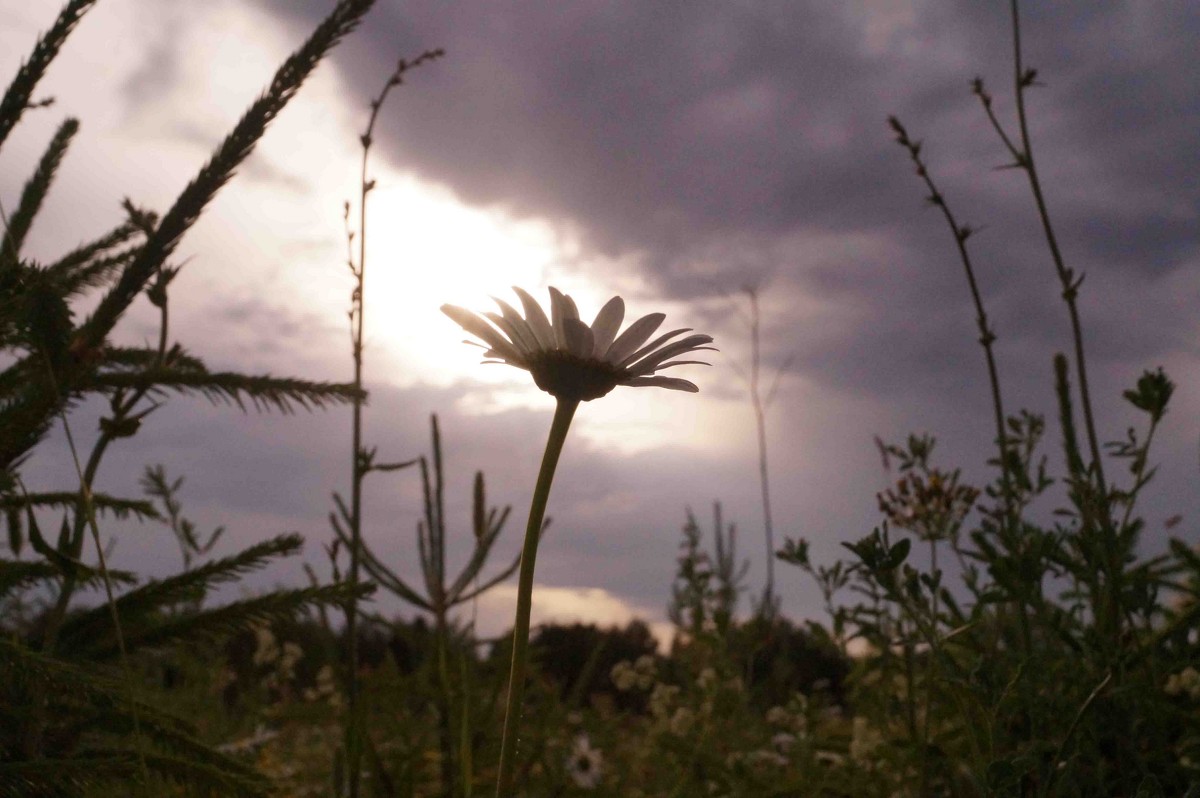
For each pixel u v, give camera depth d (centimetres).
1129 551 25
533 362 16
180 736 18
